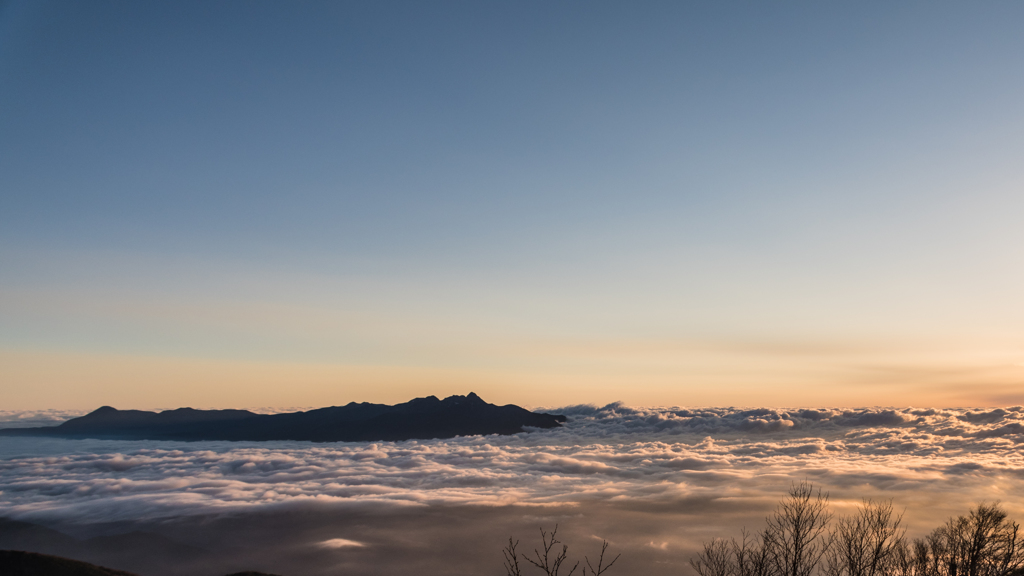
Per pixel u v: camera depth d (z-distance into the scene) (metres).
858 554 29.77
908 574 30.53
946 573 31.30
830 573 28.39
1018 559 31.30
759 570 29.33
